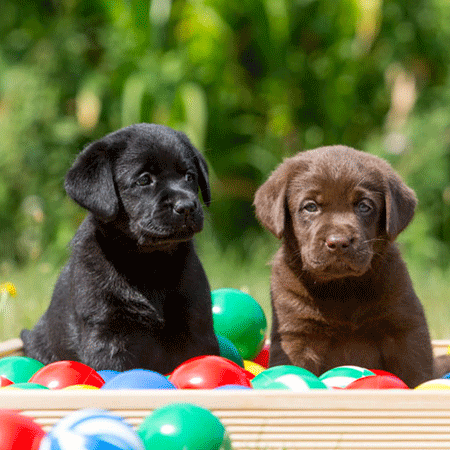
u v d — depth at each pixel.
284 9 15.89
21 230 15.48
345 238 6.33
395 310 6.70
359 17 15.87
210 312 6.75
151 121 15.85
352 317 6.75
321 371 7.04
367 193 6.75
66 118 16.09
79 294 6.50
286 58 16.36
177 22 16.08
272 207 7.12
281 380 4.93
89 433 3.64
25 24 16.66
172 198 6.42
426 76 16.73
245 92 16.77
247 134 16.80
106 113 16.14
